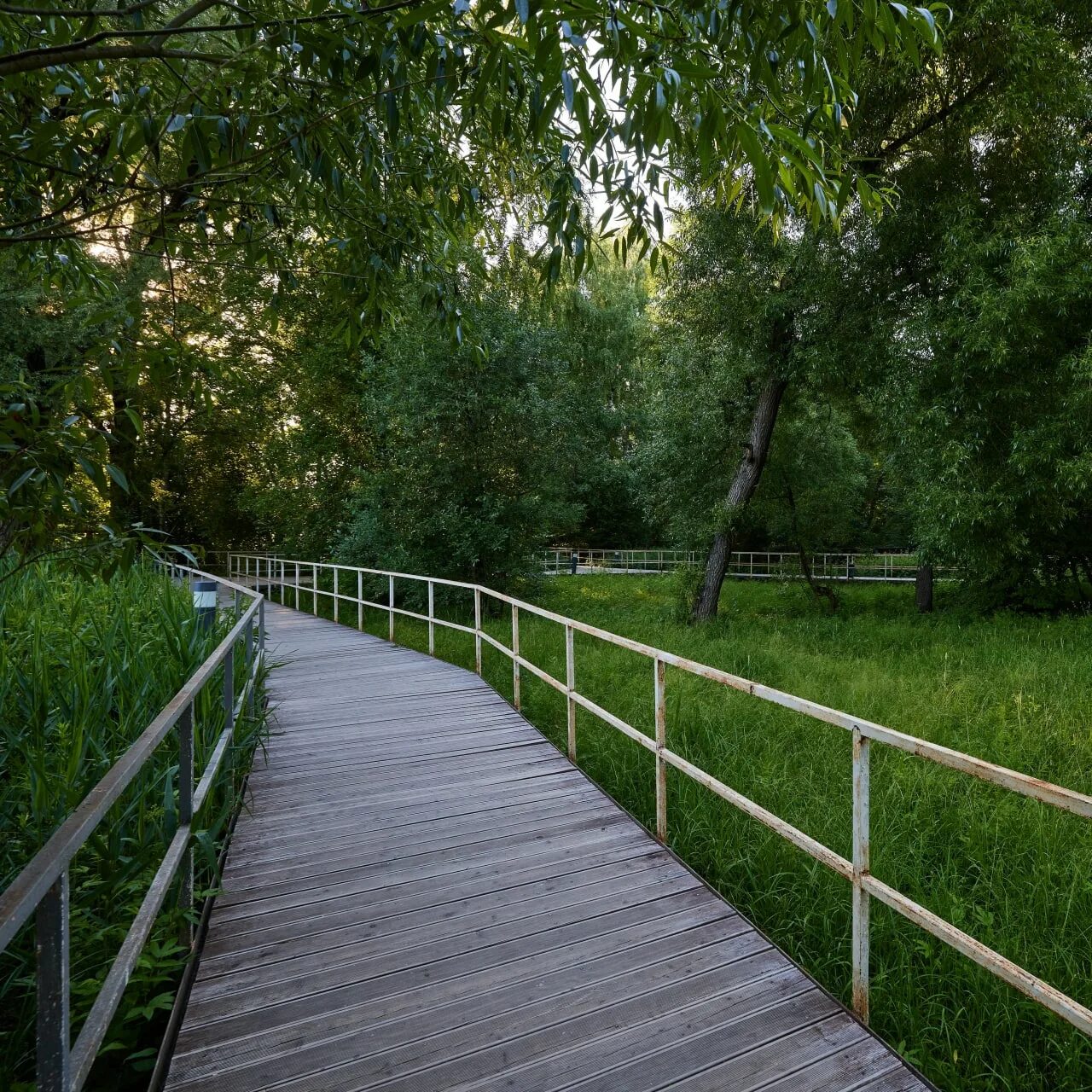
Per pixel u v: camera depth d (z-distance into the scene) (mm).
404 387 13680
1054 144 9008
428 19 1715
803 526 18188
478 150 3391
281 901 2986
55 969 1308
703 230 12008
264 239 2877
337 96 2141
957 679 7742
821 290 10836
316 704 6195
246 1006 2316
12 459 1876
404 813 3904
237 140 2016
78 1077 1383
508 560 14711
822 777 4766
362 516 15414
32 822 2777
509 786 4309
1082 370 8250
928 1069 2328
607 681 7461
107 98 2133
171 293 2584
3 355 9984
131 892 2768
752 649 9695
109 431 2164
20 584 6266
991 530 9742
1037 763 5180
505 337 13094
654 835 3625
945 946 2934
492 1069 2049
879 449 16188
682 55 1706
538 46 1502
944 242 9266
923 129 9734
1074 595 15453
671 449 14750
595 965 2537
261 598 6715
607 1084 1991
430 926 2791
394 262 2904
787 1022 2244
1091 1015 1636
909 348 9859
